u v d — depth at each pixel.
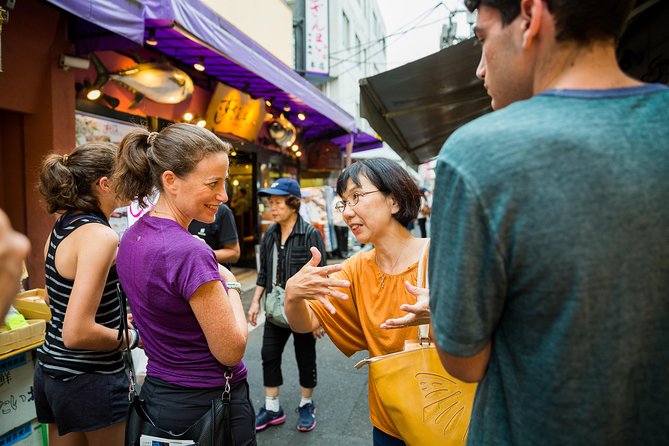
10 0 2.80
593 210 0.56
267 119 7.95
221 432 1.24
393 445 1.31
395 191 1.37
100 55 4.29
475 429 0.74
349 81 16.56
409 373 1.14
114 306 1.67
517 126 0.61
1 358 1.74
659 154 0.59
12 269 0.52
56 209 1.59
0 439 1.95
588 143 0.58
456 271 0.62
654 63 2.50
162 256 1.20
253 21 7.14
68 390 1.53
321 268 1.27
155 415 1.28
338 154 10.09
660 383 0.60
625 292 0.57
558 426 0.61
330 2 14.79
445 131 6.98
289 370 3.75
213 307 1.20
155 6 3.46
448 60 3.86
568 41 0.65
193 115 5.71
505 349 0.67
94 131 4.17
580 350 0.58
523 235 0.58
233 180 8.48
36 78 3.51
